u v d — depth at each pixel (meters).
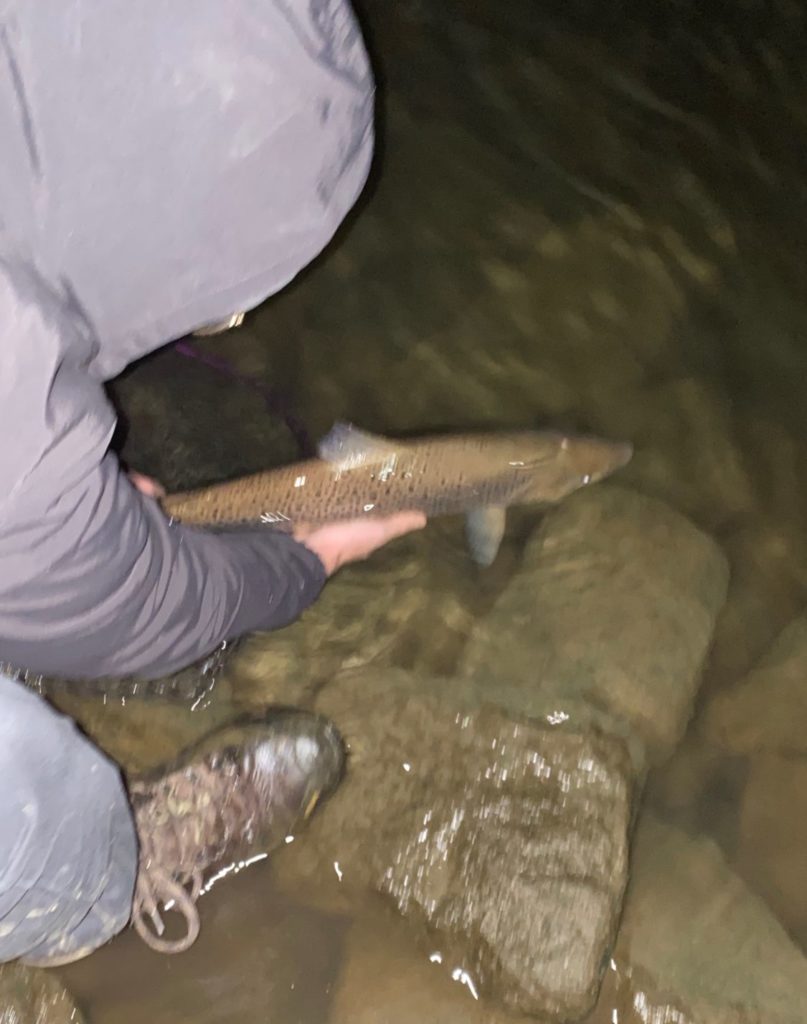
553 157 4.45
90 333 1.47
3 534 1.47
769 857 2.68
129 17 1.25
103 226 1.36
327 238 1.54
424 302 3.77
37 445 1.39
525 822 2.51
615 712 2.77
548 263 4.00
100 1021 2.27
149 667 2.09
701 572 3.08
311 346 3.54
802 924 2.58
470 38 4.92
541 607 2.97
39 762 1.69
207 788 2.44
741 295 4.05
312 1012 2.33
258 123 1.35
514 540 3.21
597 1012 2.37
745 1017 2.31
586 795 2.55
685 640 2.93
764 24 5.32
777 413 3.66
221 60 1.30
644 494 3.28
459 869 2.45
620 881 2.45
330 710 2.70
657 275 4.04
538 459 3.11
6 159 1.28
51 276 1.38
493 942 2.35
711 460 3.49
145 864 2.35
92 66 1.26
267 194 1.43
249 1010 2.32
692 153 4.60
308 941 2.42
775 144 4.73
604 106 4.73
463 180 4.27
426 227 4.04
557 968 2.31
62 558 1.58
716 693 2.96
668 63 5.03
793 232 4.35
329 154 1.45
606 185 4.37
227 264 1.48
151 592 1.89
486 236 4.05
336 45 1.41
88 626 1.79
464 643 2.92
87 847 1.89
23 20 1.23
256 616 2.43
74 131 1.29
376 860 2.47
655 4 5.33
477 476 3.06
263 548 2.57
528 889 2.41
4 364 1.30
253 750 2.49
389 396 3.48
